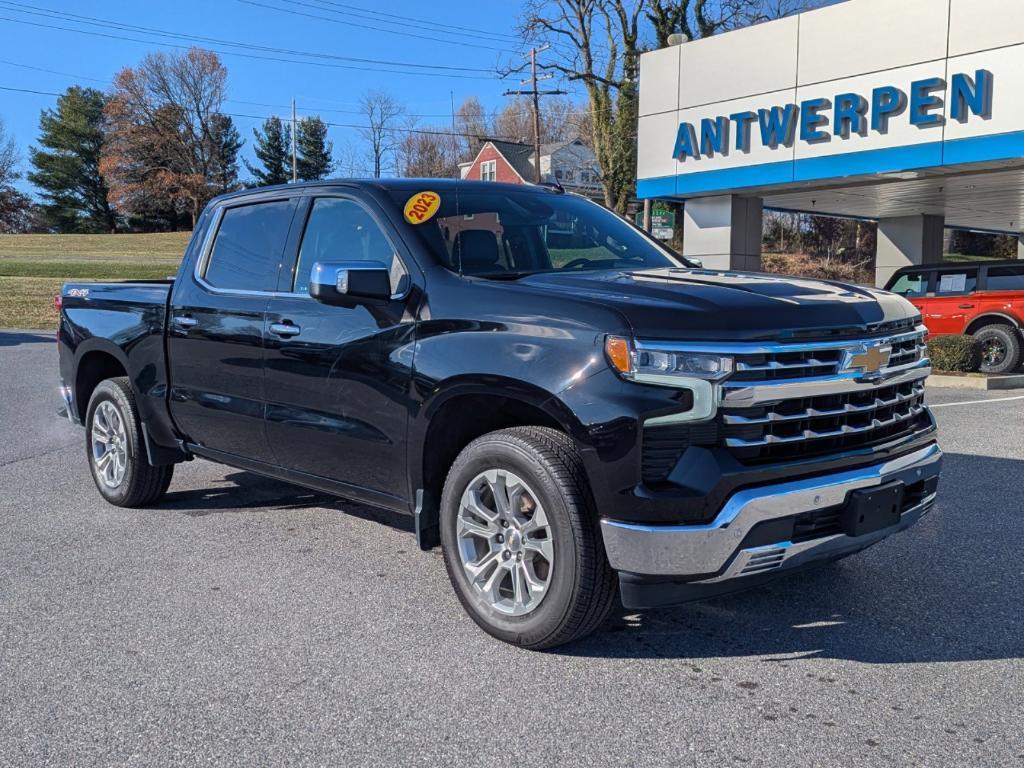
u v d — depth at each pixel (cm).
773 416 324
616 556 320
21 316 2227
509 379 343
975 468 675
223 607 404
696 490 310
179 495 610
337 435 421
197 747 285
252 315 464
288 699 317
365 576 445
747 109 1739
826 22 1595
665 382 312
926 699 317
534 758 277
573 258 442
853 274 4472
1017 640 368
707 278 387
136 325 543
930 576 445
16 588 427
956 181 1659
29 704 314
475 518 374
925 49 1464
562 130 7456
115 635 372
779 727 297
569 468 333
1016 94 1364
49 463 713
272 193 490
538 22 4009
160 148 8062
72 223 9256
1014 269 1305
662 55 1891
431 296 385
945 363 1264
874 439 365
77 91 9138
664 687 326
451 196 441
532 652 356
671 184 1905
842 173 1602
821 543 337
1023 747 284
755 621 390
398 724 299
